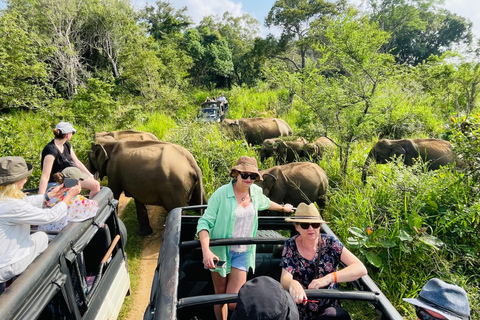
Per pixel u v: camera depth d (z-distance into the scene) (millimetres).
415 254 4527
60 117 11742
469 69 13625
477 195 5277
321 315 2076
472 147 5469
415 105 12289
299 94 8312
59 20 24328
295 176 6215
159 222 6465
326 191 6578
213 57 36969
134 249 5484
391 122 9586
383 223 4941
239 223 2506
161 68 23750
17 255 2174
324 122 8242
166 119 15070
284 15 28281
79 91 14211
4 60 9750
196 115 16672
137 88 20875
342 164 7969
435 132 11266
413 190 5543
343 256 2188
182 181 5414
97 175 7426
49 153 3506
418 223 4699
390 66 7879
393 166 6480
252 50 31766
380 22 37875
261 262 3107
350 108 7781
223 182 7199
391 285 4180
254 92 25359
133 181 5418
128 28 27594
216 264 2498
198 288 3004
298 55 36031
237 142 8633
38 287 2074
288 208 2928
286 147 9016
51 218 2350
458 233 4953
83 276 2965
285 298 1330
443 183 5641
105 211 3389
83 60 28703
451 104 14234
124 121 14016
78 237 2699
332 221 5789
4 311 1724
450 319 1737
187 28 42219
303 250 2234
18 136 7266
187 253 3094
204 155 7688
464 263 4621
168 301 1781
